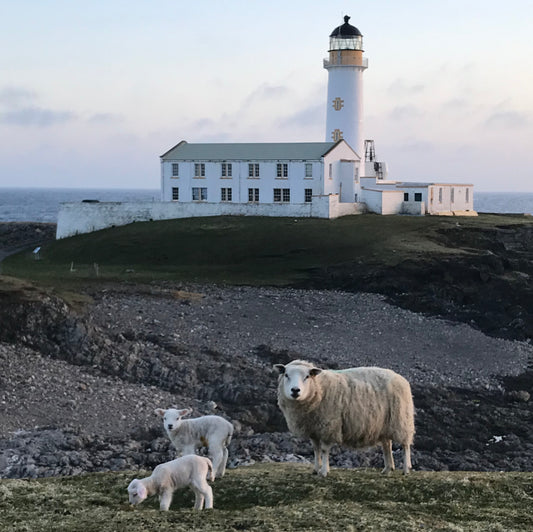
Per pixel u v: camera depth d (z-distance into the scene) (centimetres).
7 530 1906
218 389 4381
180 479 2086
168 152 10006
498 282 7081
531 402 4791
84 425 3759
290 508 2058
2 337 4625
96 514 2036
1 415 3762
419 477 2325
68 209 9600
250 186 9538
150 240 8306
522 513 2053
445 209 10312
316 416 2291
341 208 9069
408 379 4950
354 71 10725
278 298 6438
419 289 6900
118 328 5172
